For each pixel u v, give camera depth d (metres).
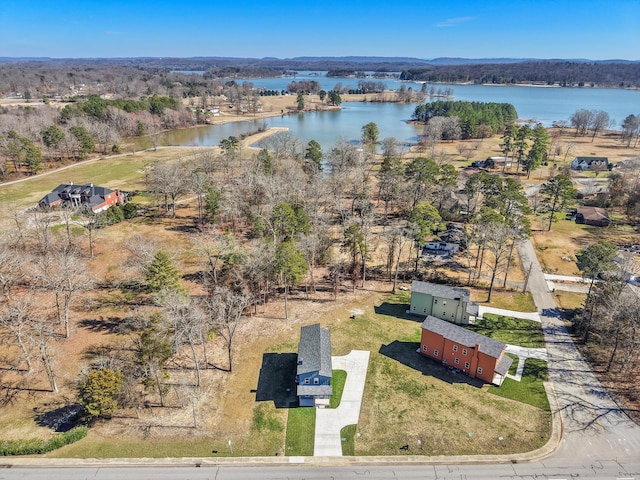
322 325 56.03
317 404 43.03
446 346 48.25
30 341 50.09
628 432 39.81
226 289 52.44
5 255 58.62
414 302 58.31
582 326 54.47
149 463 36.31
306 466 36.47
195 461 36.62
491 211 72.25
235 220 85.50
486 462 36.78
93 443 38.09
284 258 56.34
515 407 42.78
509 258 65.44
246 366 48.41
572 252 77.06
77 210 77.50
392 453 37.75
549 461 36.81
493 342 46.69
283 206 71.19
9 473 35.09
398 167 100.94
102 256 72.25
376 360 49.66
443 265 72.06
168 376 44.03
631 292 54.88
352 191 104.81
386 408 42.72
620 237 83.56
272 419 41.31
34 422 40.00
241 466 36.41
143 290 62.38
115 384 39.50
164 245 76.69
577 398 43.97
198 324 45.31
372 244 79.31
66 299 55.81
